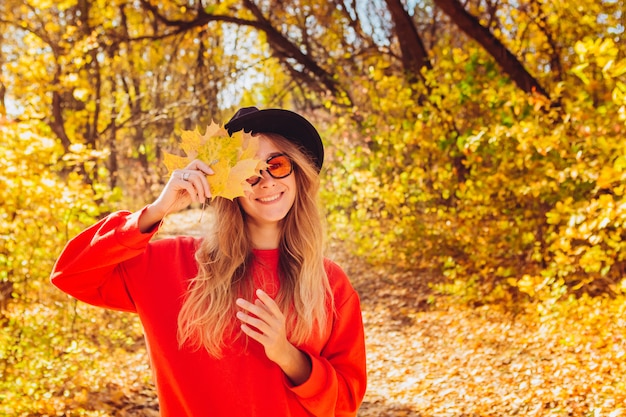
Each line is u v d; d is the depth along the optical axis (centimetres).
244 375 178
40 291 572
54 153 588
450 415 519
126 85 1448
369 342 782
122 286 186
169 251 191
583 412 466
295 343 189
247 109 210
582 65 431
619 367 504
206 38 1405
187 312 179
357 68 1230
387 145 970
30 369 477
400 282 1012
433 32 1436
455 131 858
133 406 538
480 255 798
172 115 1390
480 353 661
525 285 511
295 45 1427
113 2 1171
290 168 194
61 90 789
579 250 489
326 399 181
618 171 423
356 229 990
